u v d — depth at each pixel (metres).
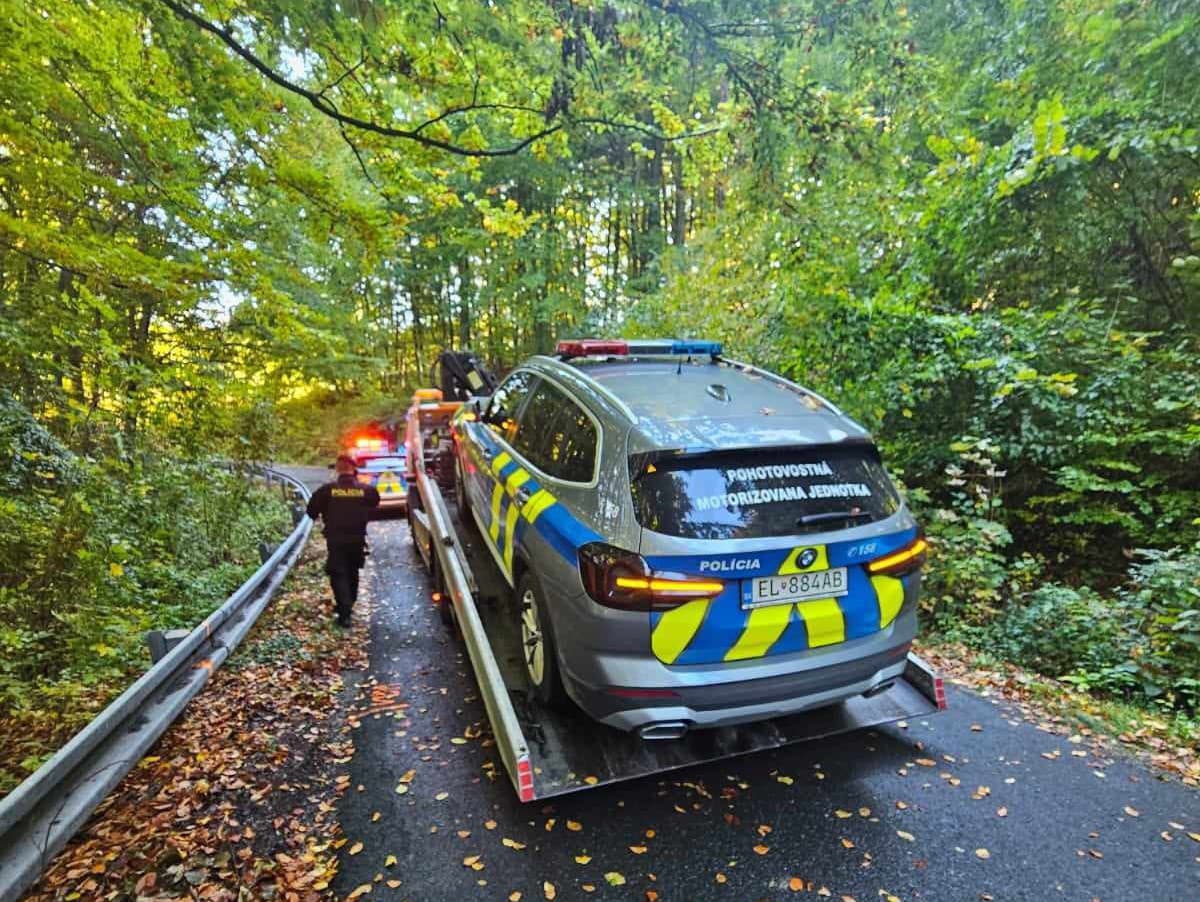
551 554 2.91
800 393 3.57
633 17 5.71
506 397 4.56
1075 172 6.19
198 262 5.62
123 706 3.17
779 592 2.61
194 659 4.21
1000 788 3.06
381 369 17.67
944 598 5.45
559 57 5.41
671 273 11.71
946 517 5.94
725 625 2.52
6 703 3.98
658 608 2.46
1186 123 5.90
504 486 3.82
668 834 2.74
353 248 6.01
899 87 7.03
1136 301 6.78
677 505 2.57
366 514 5.87
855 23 5.95
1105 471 6.23
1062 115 5.73
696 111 7.50
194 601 6.08
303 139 6.22
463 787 3.10
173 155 5.27
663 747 2.92
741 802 2.95
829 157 6.54
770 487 2.71
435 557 5.30
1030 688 4.13
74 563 4.99
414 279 22.44
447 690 4.25
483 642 3.30
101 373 5.82
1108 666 4.30
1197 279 6.46
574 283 18.91
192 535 7.52
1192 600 4.23
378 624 5.71
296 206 5.81
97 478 6.02
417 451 7.52
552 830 2.77
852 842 2.69
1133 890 2.43
